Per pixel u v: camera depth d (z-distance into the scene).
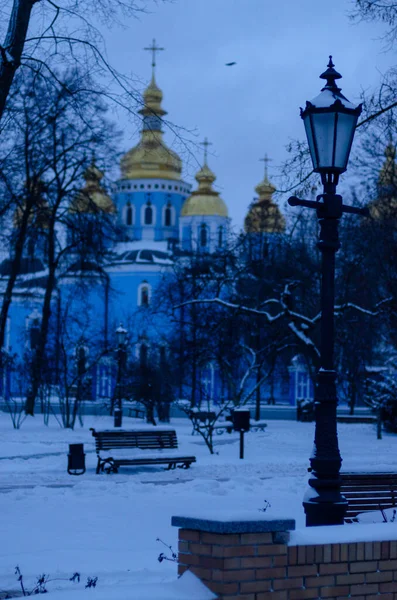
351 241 49.22
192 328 59.41
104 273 56.75
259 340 57.78
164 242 114.69
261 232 62.22
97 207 53.16
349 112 11.55
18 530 14.91
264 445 37.53
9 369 58.25
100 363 65.94
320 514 10.74
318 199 12.09
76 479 23.72
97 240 53.56
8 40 17.92
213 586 7.45
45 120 47.50
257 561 7.54
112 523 15.68
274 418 73.06
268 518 7.62
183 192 117.69
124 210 116.31
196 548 7.63
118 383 47.75
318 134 11.54
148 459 25.81
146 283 106.00
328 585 7.82
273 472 25.91
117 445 27.33
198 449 34.72
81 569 11.53
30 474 25.16
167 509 17.42
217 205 112.19
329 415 11.06
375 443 39.28
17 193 49.66
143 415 61.09
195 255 72.38
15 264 51.62
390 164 38.38
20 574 10.41
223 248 66.44
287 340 59.44
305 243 60.56
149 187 116.00
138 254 107.94
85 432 43.88
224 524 7.40
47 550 13.06
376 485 13.92
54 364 58.47
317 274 57.97
